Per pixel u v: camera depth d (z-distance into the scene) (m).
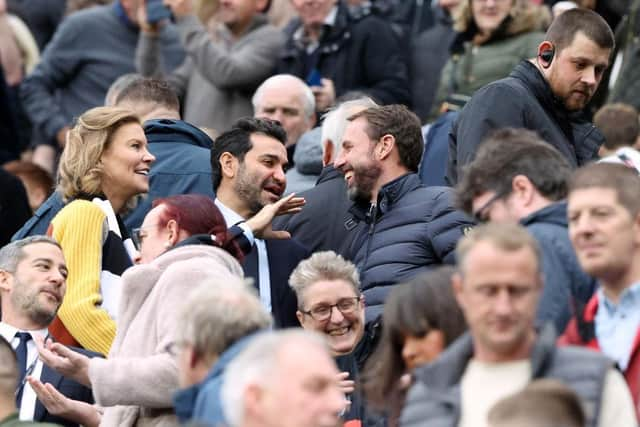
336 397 16.22
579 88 24.41
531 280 16.59
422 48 37.31
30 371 24.00
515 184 19.23
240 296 18.05
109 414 22.05
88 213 25.08
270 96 30.77
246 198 25.53
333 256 23.78
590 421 16.28
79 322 24.45
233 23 35.34
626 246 17.92
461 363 16.98
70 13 41.75
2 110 38.62
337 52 35.16
